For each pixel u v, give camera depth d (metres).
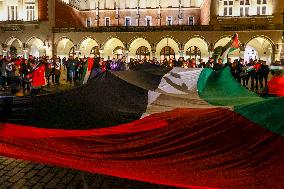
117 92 4.68
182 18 44.38
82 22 46.75
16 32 39.31
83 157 3.58
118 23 46.00
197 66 22.86
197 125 3.38
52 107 4.14
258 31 33.78
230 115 3.27
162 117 3.68
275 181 2.96
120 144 3.59
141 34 36.34
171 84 7.85
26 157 3.64
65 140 3.72
